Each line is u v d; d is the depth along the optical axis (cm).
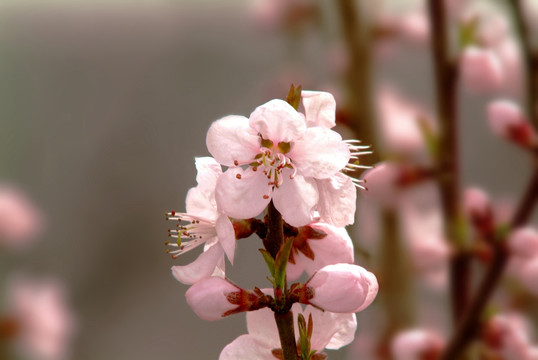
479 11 89
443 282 95
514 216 80
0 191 176
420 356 85
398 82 122
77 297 181
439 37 81
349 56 94
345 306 59
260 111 60
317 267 61
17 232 137
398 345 87
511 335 80
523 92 87
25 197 181
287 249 60
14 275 164
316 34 100
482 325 80
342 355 106
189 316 184
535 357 80
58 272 178
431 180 82
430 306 105
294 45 102
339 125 91
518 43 80
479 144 128
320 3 98
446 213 84
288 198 60
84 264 183
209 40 178
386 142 92
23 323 123
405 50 100
